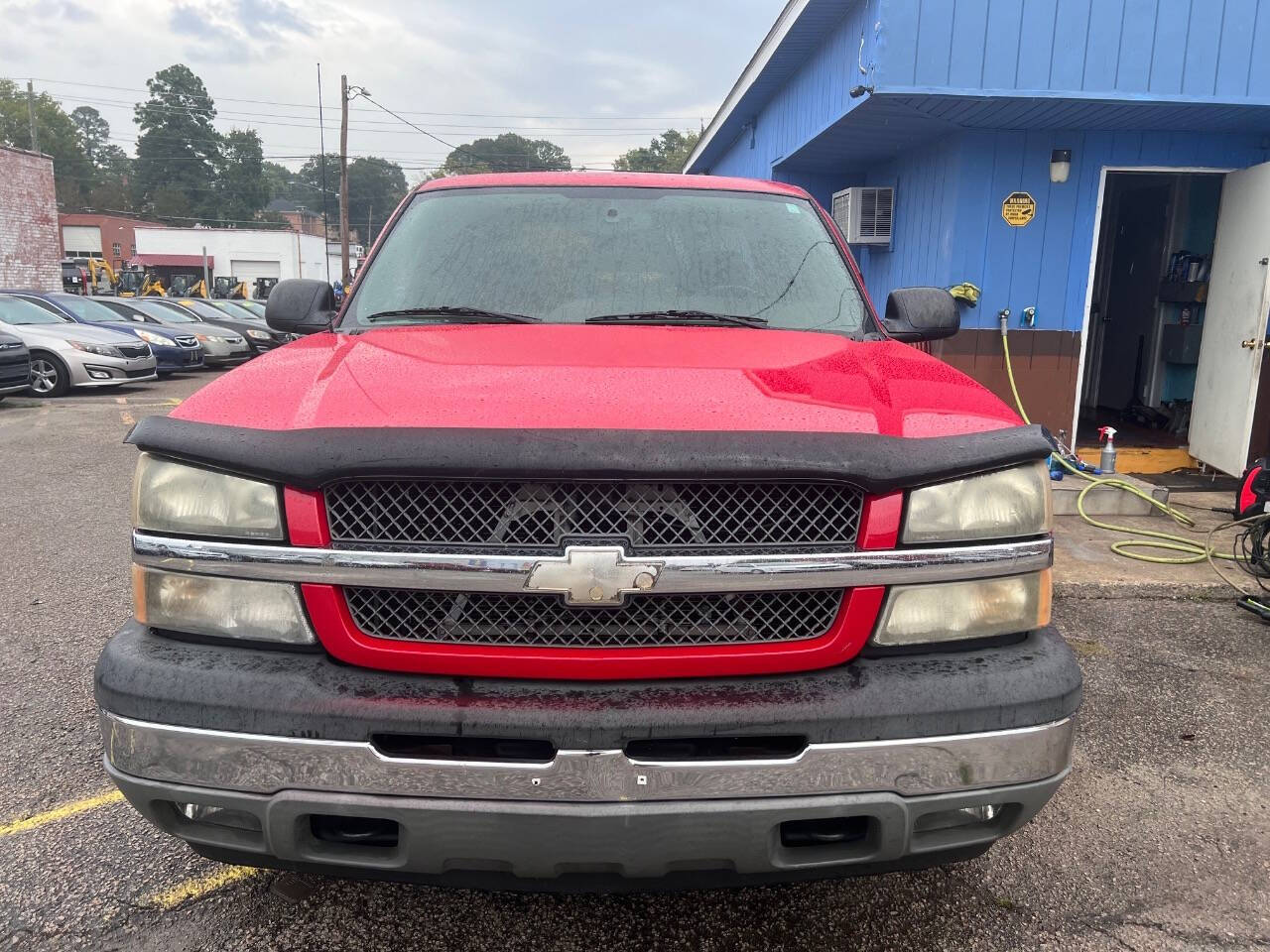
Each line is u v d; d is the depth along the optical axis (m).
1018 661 1.89
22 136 98.75
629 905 2.43
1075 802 2.94
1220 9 6.15
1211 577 5.19
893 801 1.79
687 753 1.78
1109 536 6.12
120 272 58.66
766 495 1.82
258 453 1.81
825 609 1.86
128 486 7.61
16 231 25.05
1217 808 2.91
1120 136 7.09
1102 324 9.91
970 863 2.63
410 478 1.77
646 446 1.75
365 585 1.79
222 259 56.34
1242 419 7.16
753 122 11.69
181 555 1.85
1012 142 7.06
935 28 6.05
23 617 4.43
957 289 7.16
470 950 2.24
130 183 109.50
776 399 2.00
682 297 2.86
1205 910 2.42
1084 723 3.49
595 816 1.72
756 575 1.79
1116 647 4.28
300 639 1.84
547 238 3.04
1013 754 1.83
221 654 1.85
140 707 1.79
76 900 2.39
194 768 1.78
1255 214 6.98
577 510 1.78
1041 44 6.12
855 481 1.81
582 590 1.75
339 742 1.74
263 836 1.82
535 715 1.73
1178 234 8.52
